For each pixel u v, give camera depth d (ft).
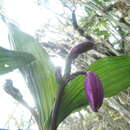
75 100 0.53
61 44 1.35
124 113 1.37
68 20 1.36
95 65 0.54
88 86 0.47
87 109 1.75
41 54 0.53
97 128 1.73
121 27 1.27
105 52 1.25
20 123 1.26
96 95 0.46
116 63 0.54
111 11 1.24
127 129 1.55
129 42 1.25
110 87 0.57
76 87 0.53
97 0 1.23
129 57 0.54
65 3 1.37
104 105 1.59
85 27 1.30
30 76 0.54
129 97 1.28
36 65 0.53
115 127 1.60
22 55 0.46
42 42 1.35
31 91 0.54
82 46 0.52
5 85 0.54
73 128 1.82
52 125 0.52
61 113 0.53
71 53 0.52
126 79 0.57
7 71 0.47
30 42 0.53
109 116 1.60
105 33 1.27
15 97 0.54
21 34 0.54
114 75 0.56
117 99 1.38
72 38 1.33
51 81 0.53
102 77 0.56
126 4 1.21
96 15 1.31
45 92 0.53
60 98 0.52
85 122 1.80
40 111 0.54
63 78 0.52
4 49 0.45
